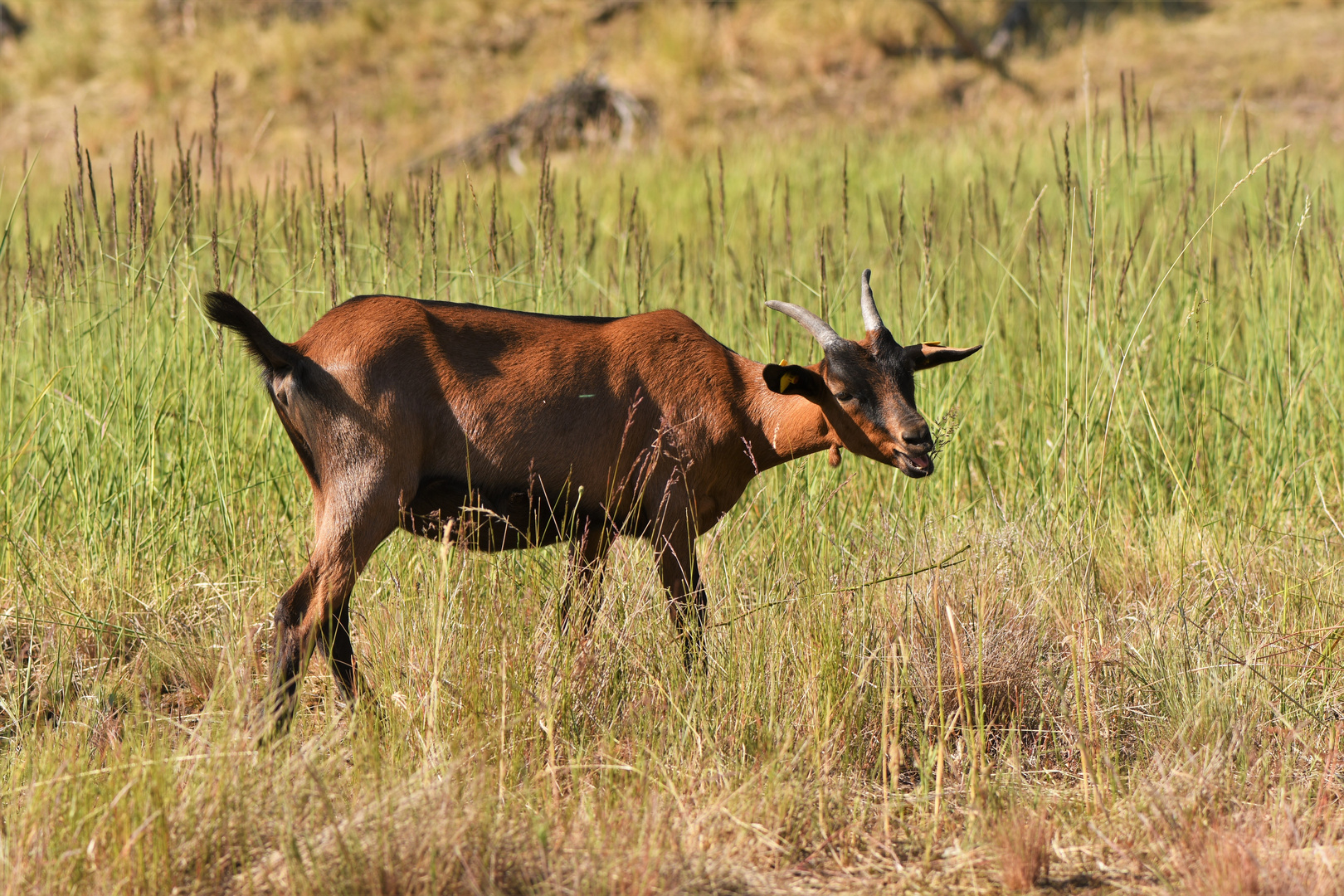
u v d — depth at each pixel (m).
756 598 18.84
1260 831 13.96
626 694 17.08
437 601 16.59
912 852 14.23
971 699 17.45
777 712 16.72
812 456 23.28
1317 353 27.28
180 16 84.19
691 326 18.88
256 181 51.16
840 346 17.44
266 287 27.16
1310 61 72.44
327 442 16.19
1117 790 15.38
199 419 22.78
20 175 62.00
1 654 18.95
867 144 61.25
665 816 13.98
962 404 27.06
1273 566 21.56
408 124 70.81
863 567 19.58
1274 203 30.52
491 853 12.71
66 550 21.52
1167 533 22.91
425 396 16.52
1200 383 27.06
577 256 28.95
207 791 13.40
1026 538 21.50
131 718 16.69
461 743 15.33
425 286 25.38
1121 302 27.09
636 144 65.88
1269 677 17.67
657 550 18.14
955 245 36.00
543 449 17.16
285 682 15.75
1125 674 18.14
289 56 76.50
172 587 20.67
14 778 14.21
